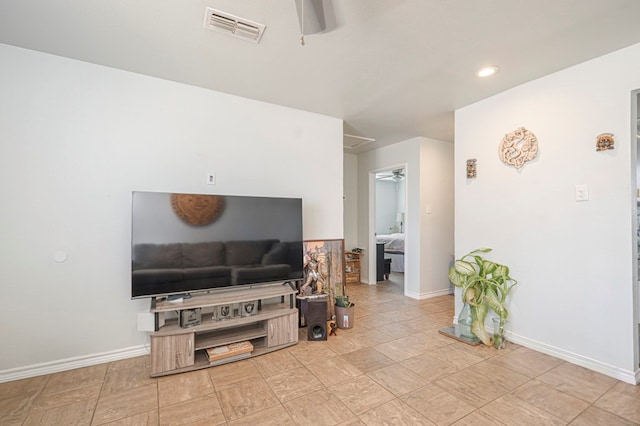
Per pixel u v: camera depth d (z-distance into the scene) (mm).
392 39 1969
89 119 2320
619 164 2104
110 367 2279
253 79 2564
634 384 2018
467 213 3117
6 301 2080
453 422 1663
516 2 1623
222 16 1749
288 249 2840
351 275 5375
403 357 2453
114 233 2395
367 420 1685
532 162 2582
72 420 1685
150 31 1899
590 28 1852
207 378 2129
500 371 2215
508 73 2447
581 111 2283
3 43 2066
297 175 3266
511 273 2740
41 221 2176
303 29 1805
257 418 1706
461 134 3188
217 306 2447
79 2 1629
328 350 2590
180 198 2354
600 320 2189
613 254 2131
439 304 4035
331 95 2900
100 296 2344
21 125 2131
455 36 1942
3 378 2062
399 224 9328
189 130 2688
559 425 1637
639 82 2014
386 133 4199
